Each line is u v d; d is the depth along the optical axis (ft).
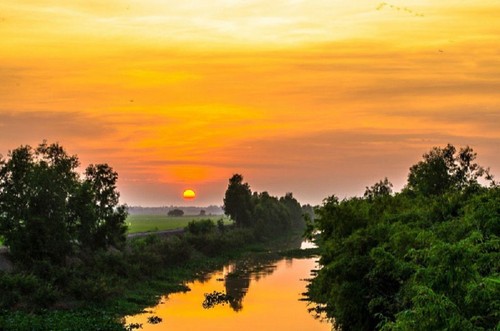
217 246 339.57
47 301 157.38
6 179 175.01
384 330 67.72
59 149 189.16
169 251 270.87
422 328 59.26
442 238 99.30
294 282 244.22
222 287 230.07
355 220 147.33
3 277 154.92
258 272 277.64
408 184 230.89
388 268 103.65
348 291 112.98
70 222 191.01
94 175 205.16
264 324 162.91
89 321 148.36
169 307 186.70
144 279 225.76
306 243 462.19
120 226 209.15
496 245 73.61
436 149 227.81
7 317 140.97
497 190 123.95
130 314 172.24
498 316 62.23
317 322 164.96
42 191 174.91
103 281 179.01
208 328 157.07
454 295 63.26
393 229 118.42
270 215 501.97
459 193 137.08
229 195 445.37
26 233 172.04
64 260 183.21
